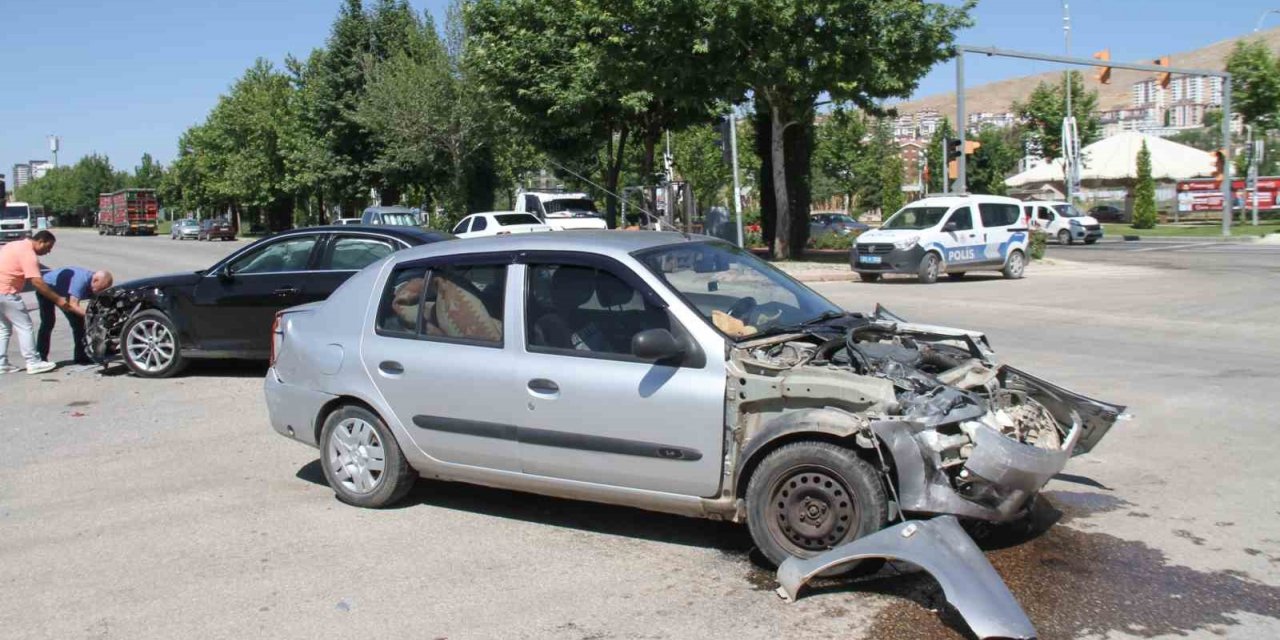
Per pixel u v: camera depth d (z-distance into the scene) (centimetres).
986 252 2297
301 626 441
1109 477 641
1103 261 2853
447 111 4175
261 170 6619
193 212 10169
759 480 480
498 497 627
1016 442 456
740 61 2564
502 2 3294
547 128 3359
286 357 630
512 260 557
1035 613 432
